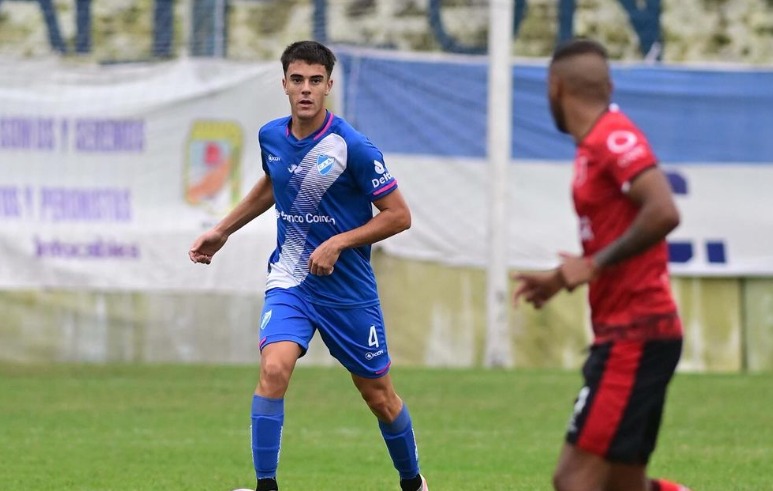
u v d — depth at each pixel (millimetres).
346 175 23812
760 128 62406
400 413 24609
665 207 16609
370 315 24078
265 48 61594
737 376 58688
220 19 61281
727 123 62281
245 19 61531
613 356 17609
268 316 23812
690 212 62250
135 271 59250
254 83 60031
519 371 57906
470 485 28594
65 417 41531
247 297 61719
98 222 59125
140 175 59406
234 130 59875
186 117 59688
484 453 34344
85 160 59219
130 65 60250
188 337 61531
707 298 63250
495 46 58344
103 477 29344
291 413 43469
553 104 18266
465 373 56688
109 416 41938
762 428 40500
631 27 62750
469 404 46125
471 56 61156
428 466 31828
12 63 59062
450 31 61812
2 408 43688
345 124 23984
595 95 17844
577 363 62750
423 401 46844
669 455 34125
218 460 32438
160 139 59562
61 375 54938
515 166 61375
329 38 61500
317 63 23562
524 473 30734
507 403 46500
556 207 61375
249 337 61719
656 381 17500
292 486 28312
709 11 62906
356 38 61562
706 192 62281
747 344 63281
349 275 23844
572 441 17734
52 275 58875
